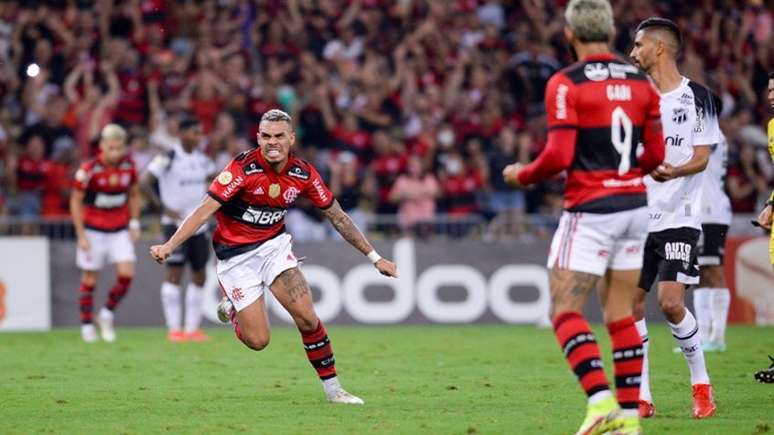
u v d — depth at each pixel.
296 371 39.09
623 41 83.06
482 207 70.81
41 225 61.75
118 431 26.08
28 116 71.44
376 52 78.69
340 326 61.22
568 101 23.03
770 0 87.38
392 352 45.97
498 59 80.50
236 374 38.22
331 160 71.12
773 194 32.41
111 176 52.00
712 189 45.34
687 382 35.19
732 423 26.73
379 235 64.69
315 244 61.44
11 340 52.62
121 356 44.66
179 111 72.19
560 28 82.88
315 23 80.00
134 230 53.16
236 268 30.55
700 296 46.44
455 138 74.38
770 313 62.41
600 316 62.62
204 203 29.08
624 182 23.39
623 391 23.91
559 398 31.70
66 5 76.25
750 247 62.62
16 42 73.69
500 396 32.19
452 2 83.25
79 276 60.62
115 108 71.94
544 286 62.91
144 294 60.72
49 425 27.14
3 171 67.12
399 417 28.02
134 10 77.25
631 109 23.41
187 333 53.19
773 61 84.00
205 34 77.62
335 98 75.19
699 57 83.88
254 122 73.56
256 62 78.38
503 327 60.75
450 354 45.09
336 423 27.06
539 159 23.17
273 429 26.20
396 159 70.44
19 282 59.66
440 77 79.31
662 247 29.00
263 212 30.17
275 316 61.09
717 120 29.77
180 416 28.47
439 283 62.25
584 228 23.28
